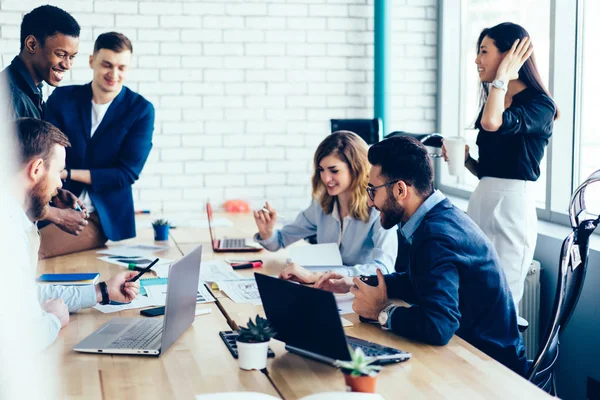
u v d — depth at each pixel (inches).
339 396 58.0
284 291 75.4
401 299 99.5
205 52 203.6
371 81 212.5
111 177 143.0
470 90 208.4
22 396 36.6
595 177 82.6
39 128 83.0
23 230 80.0
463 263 84.4
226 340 83.2
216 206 208.2
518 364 88.6
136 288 97.9
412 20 212.5
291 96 209.3
